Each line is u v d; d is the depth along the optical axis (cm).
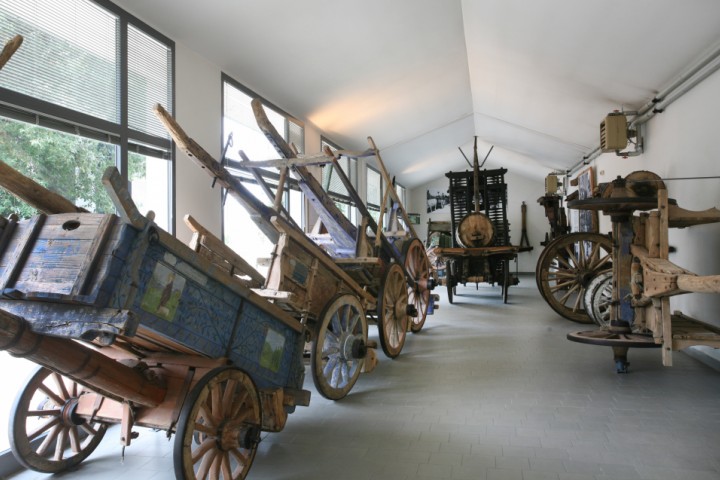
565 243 613
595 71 525
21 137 279
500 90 790
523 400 324
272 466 236
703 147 409
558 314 665
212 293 213
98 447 265
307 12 464
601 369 398
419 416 300
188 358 218
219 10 406
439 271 1224
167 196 401
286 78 572
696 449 241
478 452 245
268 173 572
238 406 215
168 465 242
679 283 292
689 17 355
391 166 1216
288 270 292
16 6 274
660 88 487
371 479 220
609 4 390
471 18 572
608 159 735
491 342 516
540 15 468
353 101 726
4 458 235
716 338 315
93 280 161
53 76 297
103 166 337
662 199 347
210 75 463
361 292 392
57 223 176
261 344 250
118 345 216
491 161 1547
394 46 604
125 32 355
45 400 251
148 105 383
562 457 236
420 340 535
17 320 164
